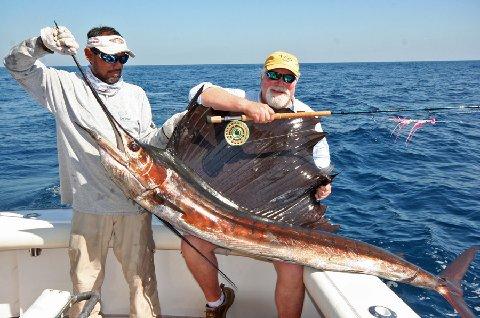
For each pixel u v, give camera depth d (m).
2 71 76.19
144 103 2.44
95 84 2.25
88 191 2.24
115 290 2.62
